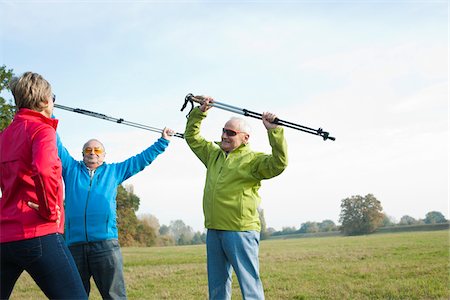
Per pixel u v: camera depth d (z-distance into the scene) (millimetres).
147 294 8828
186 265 15633
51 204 3441
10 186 3523
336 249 20969
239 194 5129
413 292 7684
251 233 5145
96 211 5445
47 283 3555
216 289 5203
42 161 3379
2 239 3453
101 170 5730
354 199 63406
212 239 5246
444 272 9852
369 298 7402
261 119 5125
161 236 66062
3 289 3533
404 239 27250
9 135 3664
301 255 17578
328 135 5191
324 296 7773
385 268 11359
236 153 5336
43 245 3508
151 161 6020
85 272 5438
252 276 5086
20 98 3727
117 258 5492
